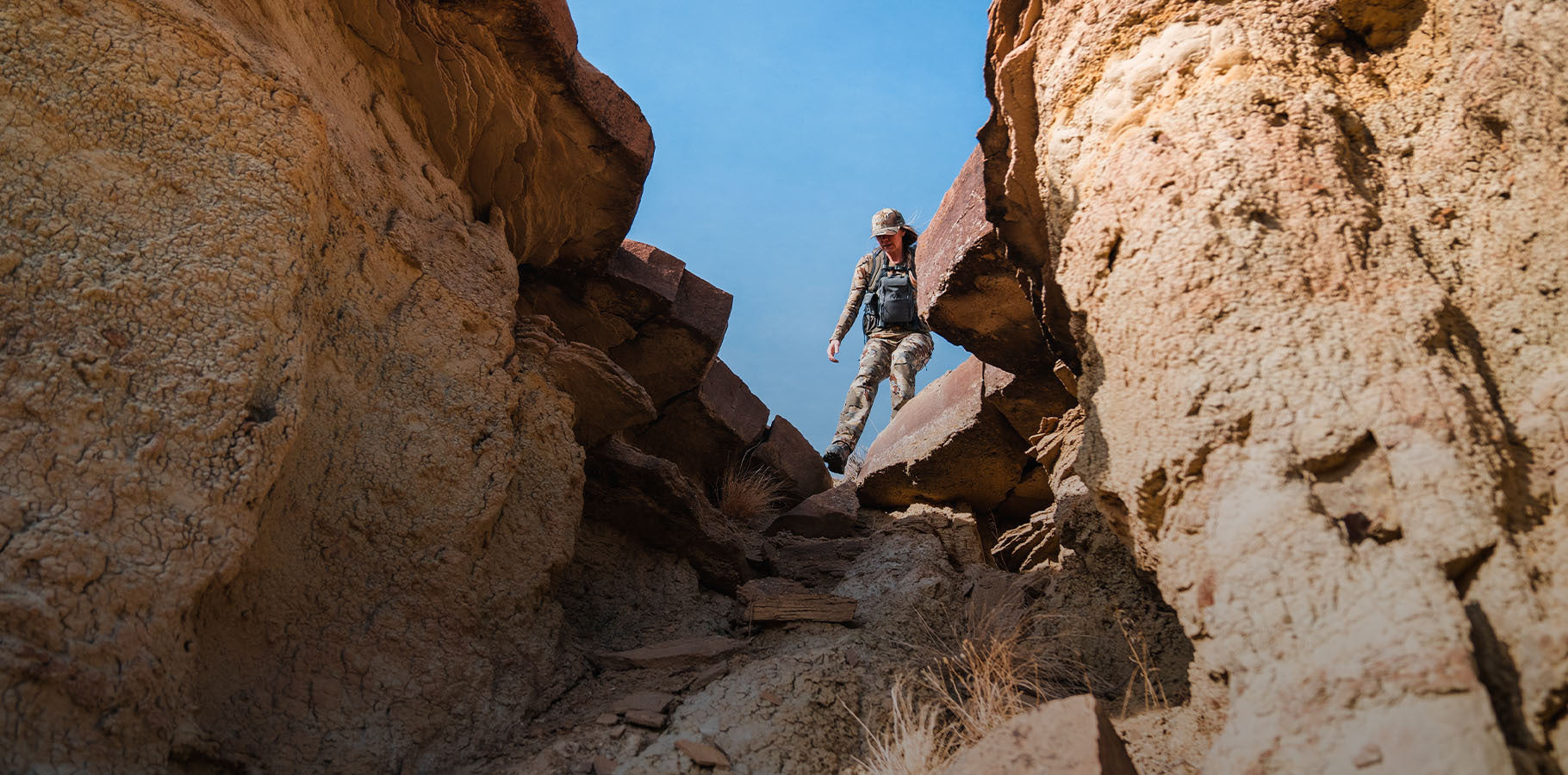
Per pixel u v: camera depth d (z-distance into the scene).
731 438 6.52
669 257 5.86
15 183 2.36
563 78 4.30
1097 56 3.03
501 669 3.45
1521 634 1.74
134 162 2.57
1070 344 4.17
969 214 4.68
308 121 2.98
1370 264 2.29
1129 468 2.51
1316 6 2.72
